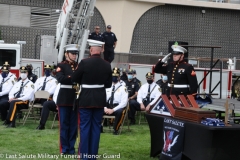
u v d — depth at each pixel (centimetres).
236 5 4312
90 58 1212
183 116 1180
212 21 4338
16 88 1931
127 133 1812
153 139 1317
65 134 1338
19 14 3916
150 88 2073
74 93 1325
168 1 4147
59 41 2556
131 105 2053
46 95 1959
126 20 4081
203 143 1102
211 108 1612
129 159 1320
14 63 2823
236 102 1733
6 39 3831
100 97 1205
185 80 1380
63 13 2486
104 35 2623
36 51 3616
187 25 4269
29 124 1950
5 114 1994
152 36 4188
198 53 4275
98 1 4066
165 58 1425
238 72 2725
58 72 1321
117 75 1850
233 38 4409
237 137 1109
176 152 1173
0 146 1452
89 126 1214
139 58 3222
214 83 2620
